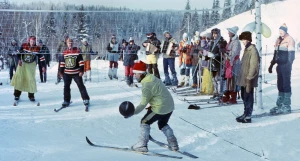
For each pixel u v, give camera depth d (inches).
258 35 289.0
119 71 645.9
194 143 201.6
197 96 366.0
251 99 249.8
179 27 543.8
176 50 434.9
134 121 257.6
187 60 423.5
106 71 645.9
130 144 199.8
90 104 323.6
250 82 245.1
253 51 245.4
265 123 248.1
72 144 197.5
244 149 190.9
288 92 276.2
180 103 328.5
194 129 233.8
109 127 240.8
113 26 655.8
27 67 330.3
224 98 322.3
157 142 195.5
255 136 215.0
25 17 731.4
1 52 604.4
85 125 245.0
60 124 246.7
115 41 524.7
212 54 339.3
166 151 187.3
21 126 239.0
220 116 272.7
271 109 279.0
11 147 186.9
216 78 345.4
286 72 273.4
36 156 173.0
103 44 750.5
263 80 455.2
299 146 194.4
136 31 610.2
